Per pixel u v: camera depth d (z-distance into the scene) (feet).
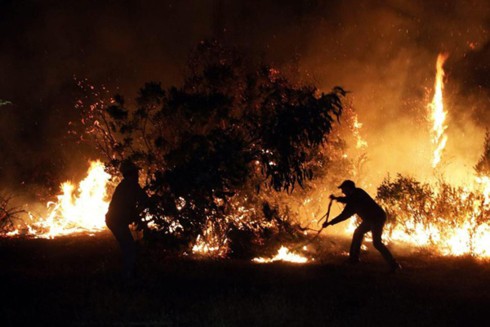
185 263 36.14
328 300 27.94
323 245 43.96
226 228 39.50
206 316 24.68
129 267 31.09
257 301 26.76
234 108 40.73
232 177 36.73
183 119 39.22
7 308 24.84
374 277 34.47
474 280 33.99
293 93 37.45
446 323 25.30
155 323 23.45
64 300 26.30
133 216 31.83
